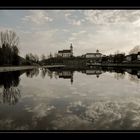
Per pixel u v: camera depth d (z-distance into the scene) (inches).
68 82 900.6
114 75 1234.6
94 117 323.3
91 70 1876.2
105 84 804.6
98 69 2026.3
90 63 3538.4
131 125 280.1
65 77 1170.0
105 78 1055.6
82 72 1590.8
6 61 1855.3
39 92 609.3
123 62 2851.9
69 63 3779.5
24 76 1228.5
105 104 430.9
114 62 3046.3
